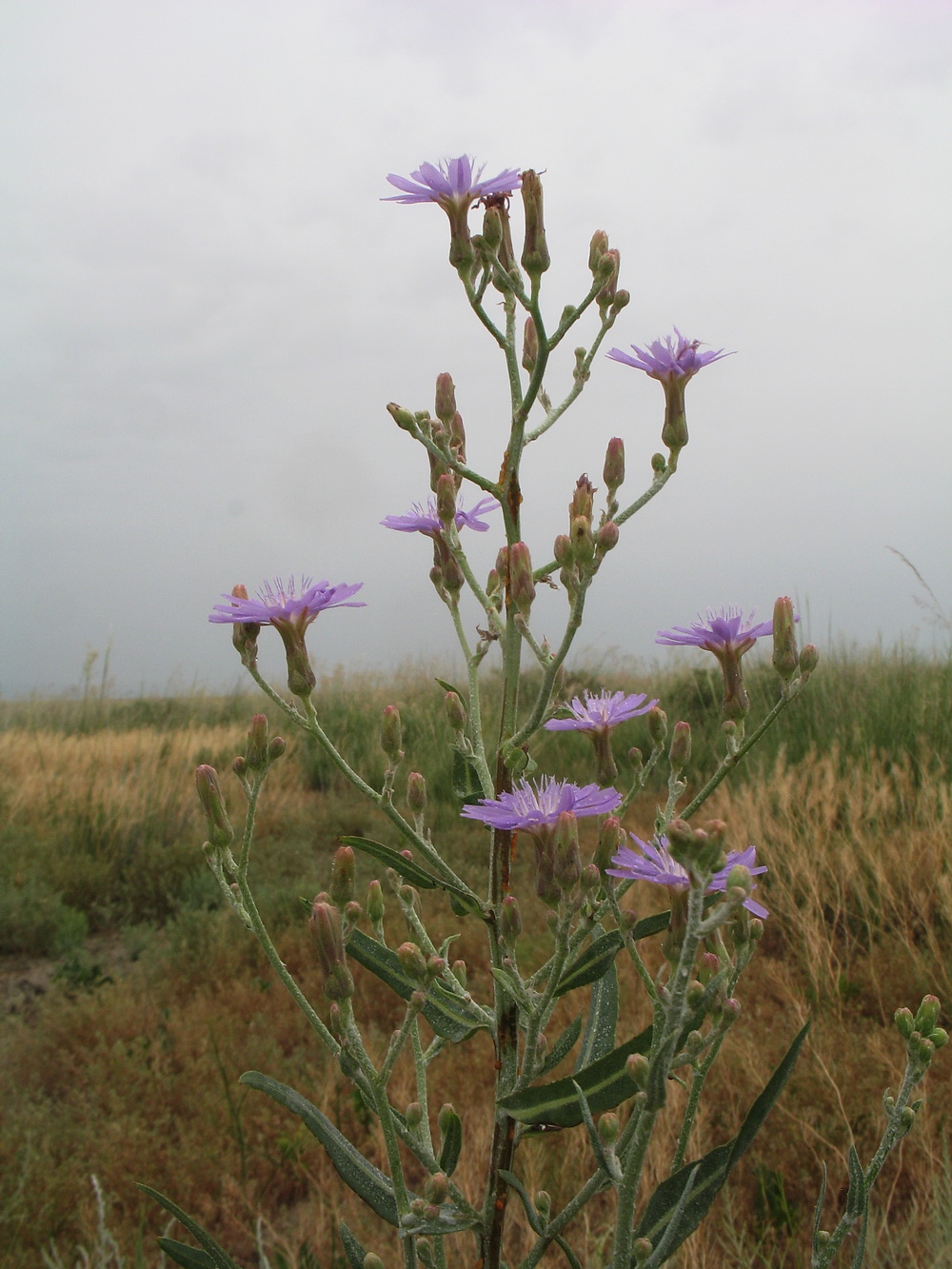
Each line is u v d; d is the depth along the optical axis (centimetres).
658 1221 14
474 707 18
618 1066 14
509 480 18
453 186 18
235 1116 32
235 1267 15
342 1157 15
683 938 14
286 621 17
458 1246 29
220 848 15
